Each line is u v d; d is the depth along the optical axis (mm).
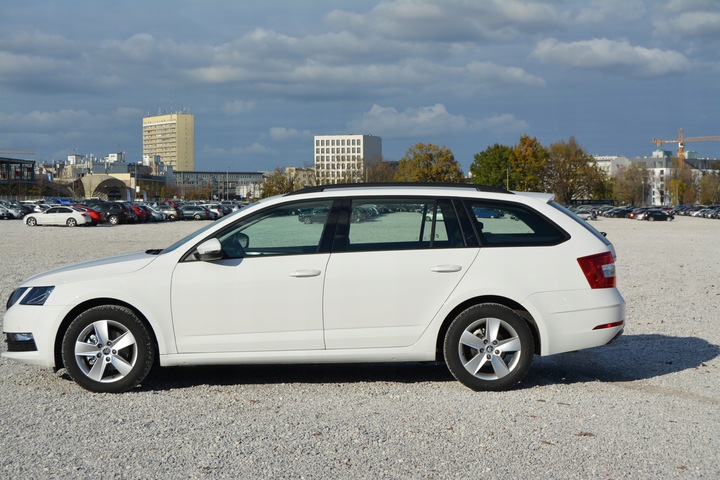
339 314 6617
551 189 118812
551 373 7473
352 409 6070
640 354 8430
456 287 6648
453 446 5105
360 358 6668
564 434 5391
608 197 150250
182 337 6609
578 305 6723
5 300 12375
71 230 45594
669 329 10062
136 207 65375
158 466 4711
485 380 6652
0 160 136125
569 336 6727
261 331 6613
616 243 33750
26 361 6672
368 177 134250
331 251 6672
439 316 6648
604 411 6023
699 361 8055
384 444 5145
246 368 7707
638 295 13750
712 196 161875
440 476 4539
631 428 5547
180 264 6664
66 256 23078
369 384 6996
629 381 7148
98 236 37438
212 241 6539
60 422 5684
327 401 6348
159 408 6113
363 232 6746
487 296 6723
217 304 6594
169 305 6590
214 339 6602
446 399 6402
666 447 5109
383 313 6633
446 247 6719
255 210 6781
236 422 5691
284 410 6051
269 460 4820
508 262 6699
